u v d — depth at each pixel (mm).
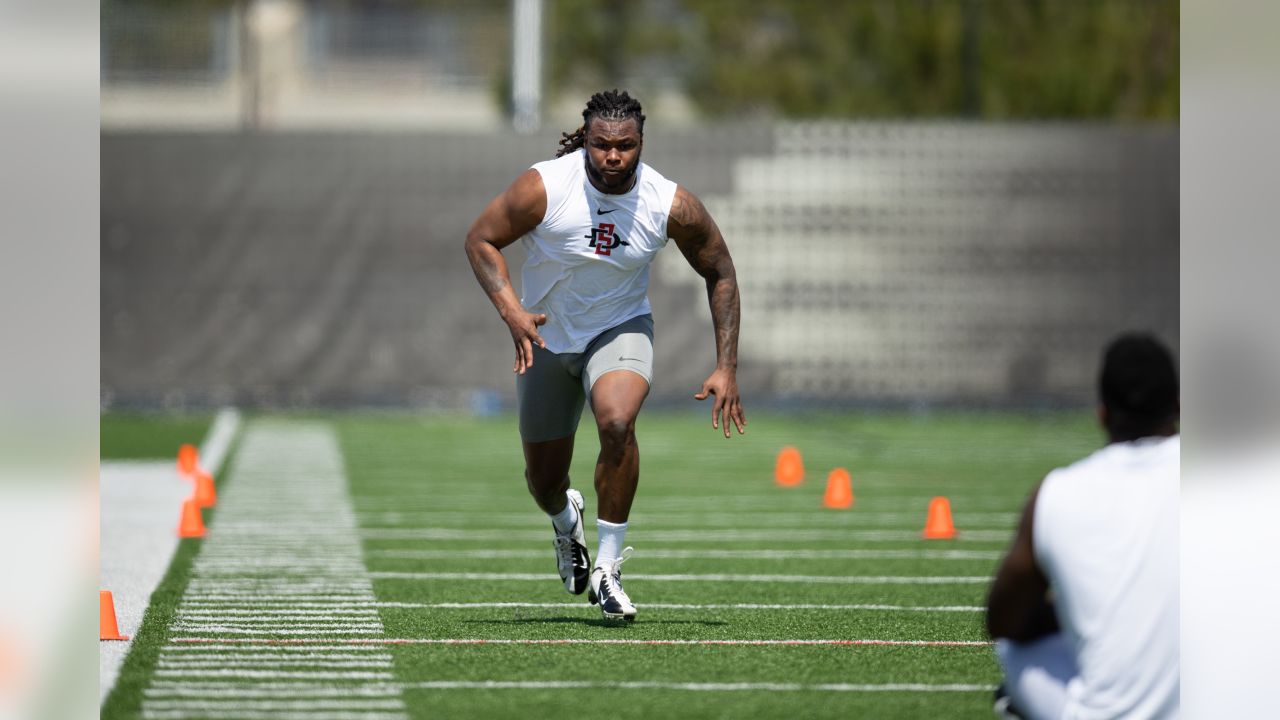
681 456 60406
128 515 40938
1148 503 14570
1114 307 74688
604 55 121688
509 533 39000
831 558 35062
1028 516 14906
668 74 121750
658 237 23953
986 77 106312
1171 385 14758
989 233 74375
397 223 73125
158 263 72375
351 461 56625
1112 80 105062
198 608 27031
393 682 20797
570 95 121500
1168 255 74500
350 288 73125
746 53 120875
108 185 72125
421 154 73125
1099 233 74438
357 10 128625
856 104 115312
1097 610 14594
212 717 18734
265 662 22109
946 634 25047
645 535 39281
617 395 23844
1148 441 14836
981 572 32844
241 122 86062
